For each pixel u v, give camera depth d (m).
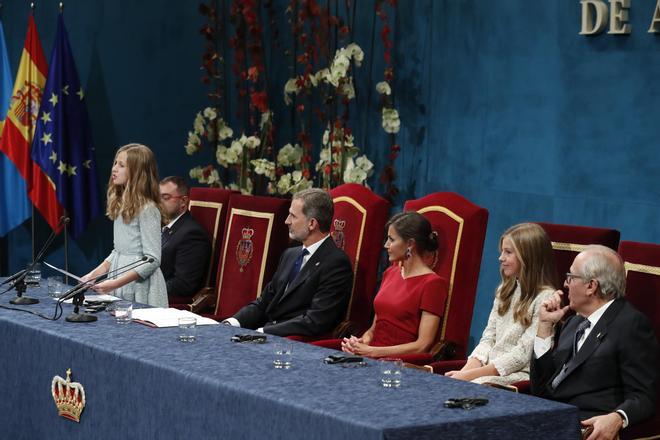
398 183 7.61
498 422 3.13
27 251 8.28
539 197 6.56
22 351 4.64
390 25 7.62
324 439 3.14
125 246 5.89
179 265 6.96
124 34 8.52
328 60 7.82
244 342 4.34
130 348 4.14
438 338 5.17
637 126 5.96
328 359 3.93
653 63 5.86
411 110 7.48
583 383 4.20
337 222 5.98
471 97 7.03
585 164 6.27
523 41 6.64
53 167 8.05
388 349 5.00
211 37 8.50
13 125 8.02
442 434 3.04
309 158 7.96
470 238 5.22
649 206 5.91
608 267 4.17
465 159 7.09
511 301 4.76
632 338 4.12
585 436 4.01
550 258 4.64
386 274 5.44
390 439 2.97
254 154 8.39
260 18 8.66
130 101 8.57
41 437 4.53
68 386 4.31
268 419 3.35
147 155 5.87
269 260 6.52
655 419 4.27
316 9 7.80
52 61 8.05
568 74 6.36
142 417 3.91
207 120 8.73
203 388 3.62
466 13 7.04
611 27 6.02
